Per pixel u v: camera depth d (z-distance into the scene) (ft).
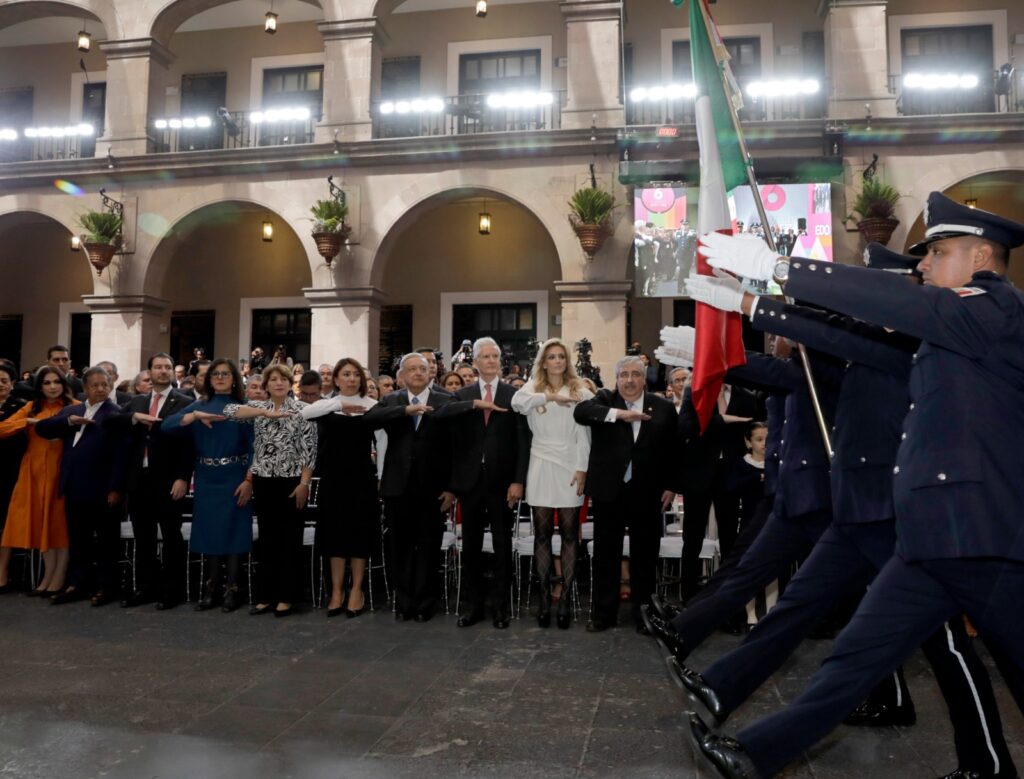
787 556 12.01
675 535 20.56
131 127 44.21
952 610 7.45
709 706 9.70
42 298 53.57
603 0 40.27
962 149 37.58
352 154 41.24
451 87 47.75
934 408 7.36
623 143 38.91
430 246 50.01
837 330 8.90
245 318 51.72
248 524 19.42
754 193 11.09
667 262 38.40
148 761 10.29
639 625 17.01
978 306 7.13
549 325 48.47
